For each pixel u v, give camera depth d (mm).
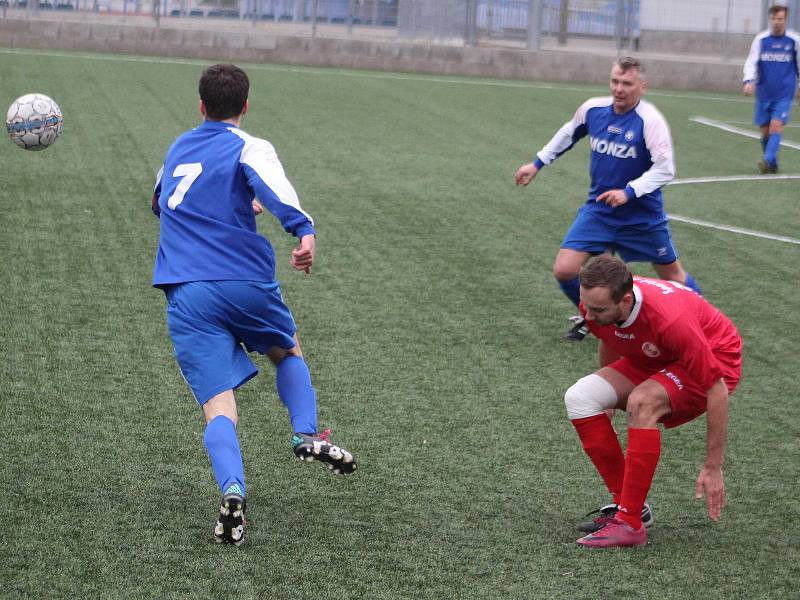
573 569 9773
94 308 17031
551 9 62938
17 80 42125
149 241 21094
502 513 10969
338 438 12750
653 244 16781
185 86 44812
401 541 10203
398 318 17672
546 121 42812
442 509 10992
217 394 10047
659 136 16000
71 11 58562
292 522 10516
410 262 21109
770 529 10859
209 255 10008
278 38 58906
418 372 15266
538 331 17516
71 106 36969
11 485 10953
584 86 57750
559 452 12719
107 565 9414
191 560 9586
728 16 64250
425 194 27547
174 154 10359
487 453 12562
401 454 12391
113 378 14242
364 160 31734
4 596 8797
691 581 9633
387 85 51469
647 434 10141
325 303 18188
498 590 9312
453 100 47438
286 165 30016
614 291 9672
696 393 10289
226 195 10109
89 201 23938
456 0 62250
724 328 10406
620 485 10695
